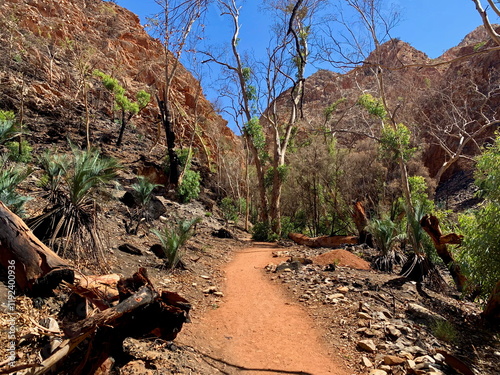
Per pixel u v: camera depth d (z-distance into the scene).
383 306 7.03
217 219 22.45
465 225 8.05
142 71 44.03
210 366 4.55
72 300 4.11
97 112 31.17
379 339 5.55
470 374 4.57
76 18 41.81
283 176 22.62
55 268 4.43
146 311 3.56
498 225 7.11
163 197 20.61
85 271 5.61
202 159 38.53
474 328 6.95
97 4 49.94
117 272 6.73
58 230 5.75
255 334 5.86
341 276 8.98
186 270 8.91
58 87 29.23
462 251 8.38
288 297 7.80
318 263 10.73
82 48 27.11
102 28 46.22
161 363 4.12
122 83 38.00
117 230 10.05
